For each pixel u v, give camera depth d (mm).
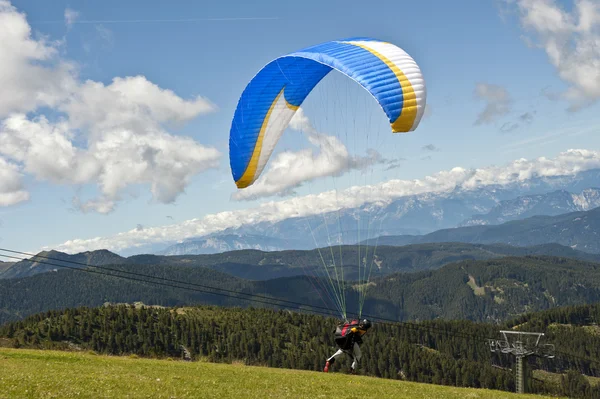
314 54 33031
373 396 21406
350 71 30844
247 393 19531
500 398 25719
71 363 30078
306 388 22438
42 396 16172
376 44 34000
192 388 19859
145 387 19203
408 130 30875
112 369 26938
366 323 27172
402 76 30891
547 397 32094
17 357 31656
